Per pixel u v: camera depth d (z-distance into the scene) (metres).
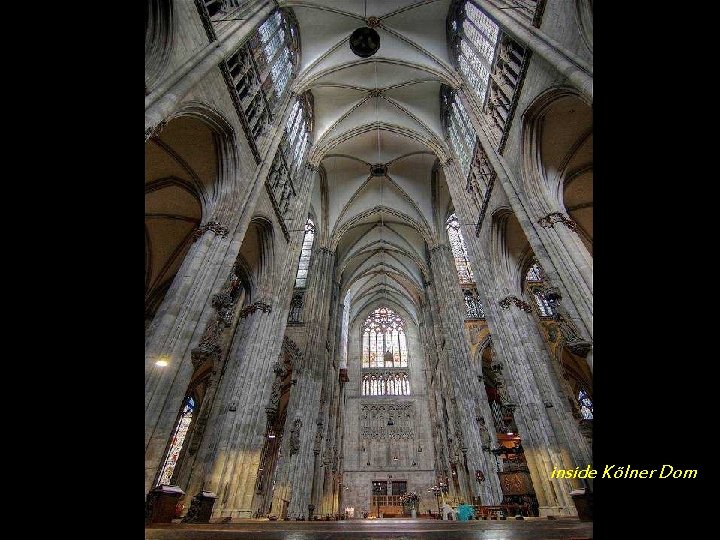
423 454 40.34
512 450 18.86
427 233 33.66
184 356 10.51
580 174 15.55
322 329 28.38
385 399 43.69
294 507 20.75
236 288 23.00
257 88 17.12
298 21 23.20
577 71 10.55
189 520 11.05
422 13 23.66
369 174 34.25
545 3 12.49
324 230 33.50
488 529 6.03
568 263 11.95
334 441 32.53
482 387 24.30
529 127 14.34
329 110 28.31
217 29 13.55
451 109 26.31
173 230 19.33
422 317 44.25
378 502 38.06
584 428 13.21
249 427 14.80
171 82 10.41
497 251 19.05
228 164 14.43
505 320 17.70
